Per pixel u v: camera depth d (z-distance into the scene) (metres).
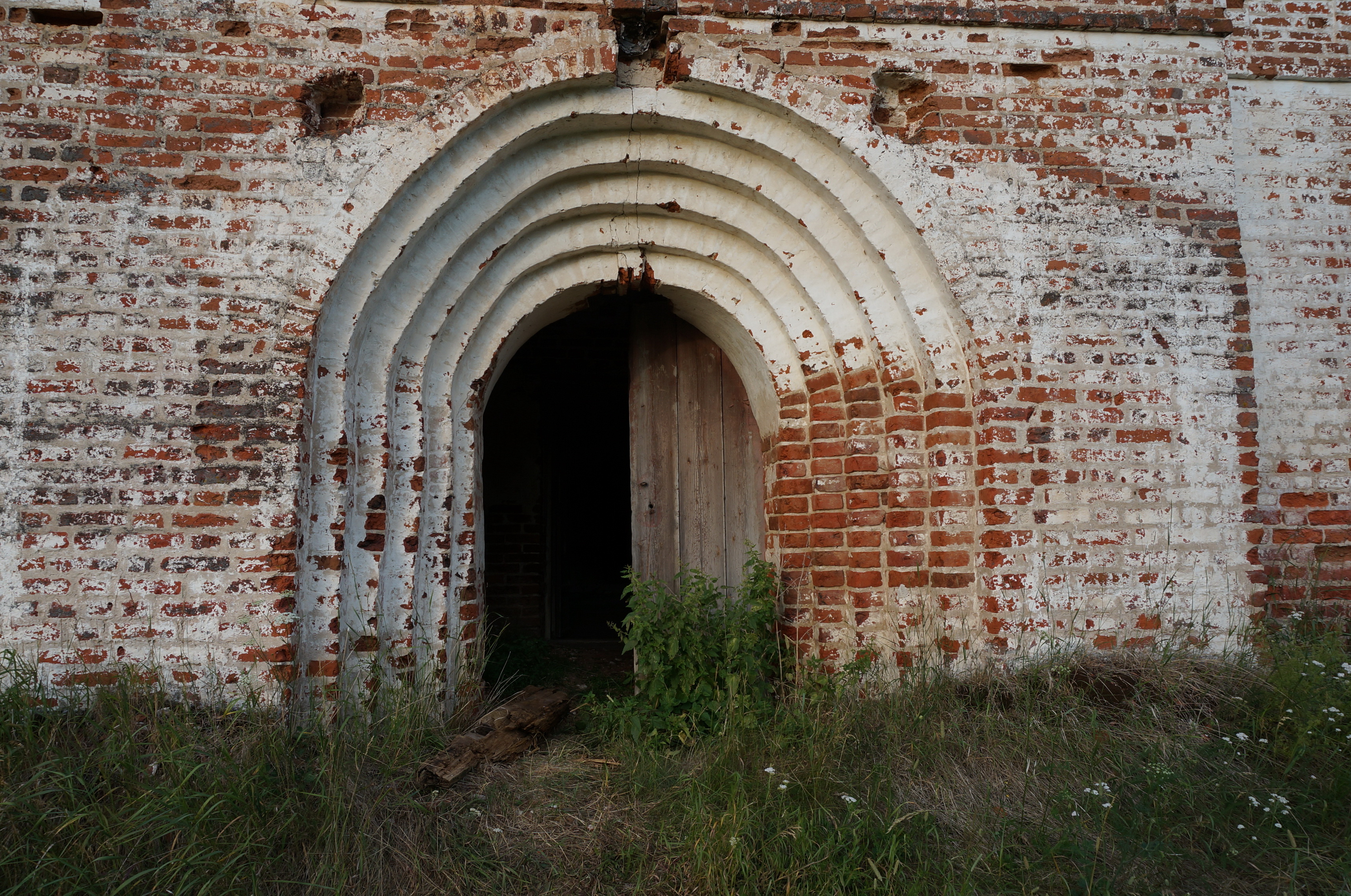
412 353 4.06
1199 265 4.21
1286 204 4.77
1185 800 3.06
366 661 3.75
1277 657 3.81
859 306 4.29
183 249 3.57
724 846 2.80
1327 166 4.81
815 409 4.41
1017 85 4.23
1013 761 3.31
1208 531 4.04
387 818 3.02
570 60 3.90
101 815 2.65
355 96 3.91
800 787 3.10
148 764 2.98
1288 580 4.53
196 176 3.62
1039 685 3.68
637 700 4.13
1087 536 3.96
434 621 4.03
